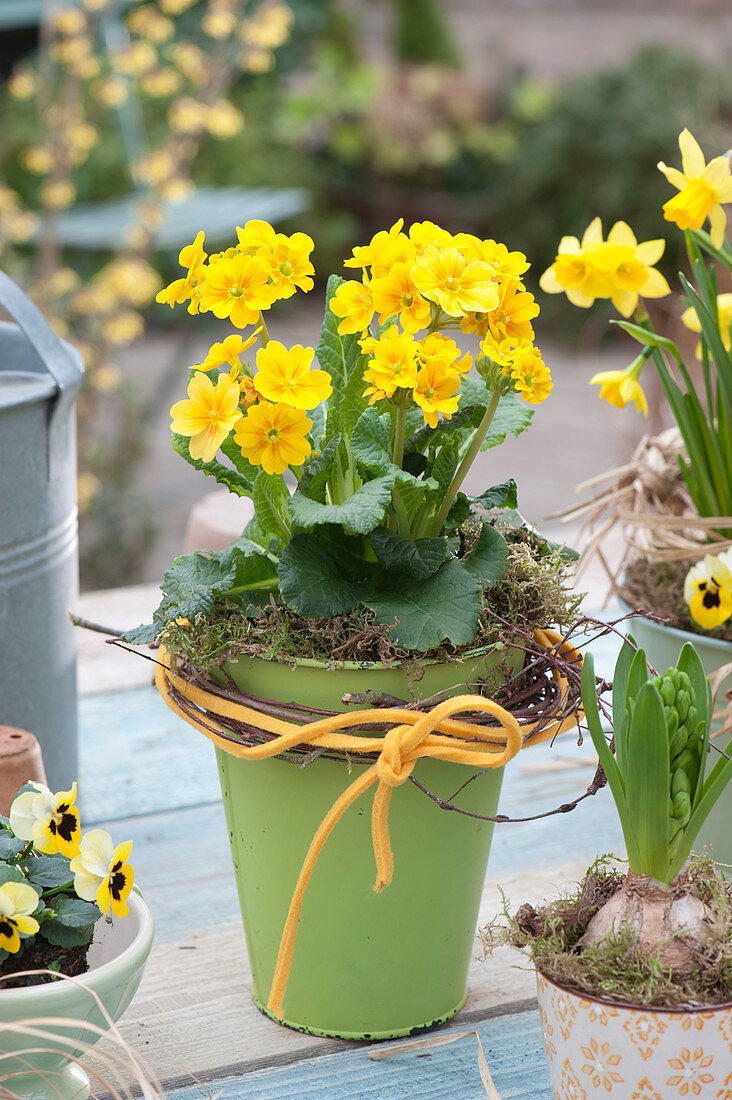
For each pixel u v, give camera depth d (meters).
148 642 1.37
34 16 5.63
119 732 1.71
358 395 1.32
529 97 8.57
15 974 1.25
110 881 1.28
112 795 1.61
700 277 1.51
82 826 1.57
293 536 1.32
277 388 1.27
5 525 1.48
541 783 1.63
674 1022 1.23
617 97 7.39
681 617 1.51
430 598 1.31
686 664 1.26
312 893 1.34
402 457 1.32
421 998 1.36
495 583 1.33
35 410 1.48
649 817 1.24
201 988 1.41
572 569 2.08
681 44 8.38
